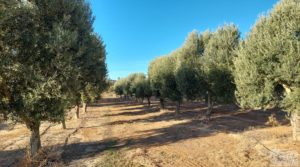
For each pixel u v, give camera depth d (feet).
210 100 114.11
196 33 133.39
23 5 52.44
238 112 130.31
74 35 56.29
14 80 52.65
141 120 136.46
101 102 340.18
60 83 55.06
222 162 53.42
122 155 63.05
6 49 51.75
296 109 61.57
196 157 58.44
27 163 54.29
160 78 148.25
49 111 54.39
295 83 60.34
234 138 74.90
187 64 119.55
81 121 142.10
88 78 82.23
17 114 54.29
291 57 58.29
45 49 54.29
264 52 63.57
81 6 65.26
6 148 76.84
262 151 58.29
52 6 57.52
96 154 65.72
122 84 356.18
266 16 68.44
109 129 109.50
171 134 89.61
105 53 90.74
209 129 92.38
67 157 63.67
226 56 97.91
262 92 66.13
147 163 54.49
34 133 60.75
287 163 49.01
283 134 74.18
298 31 60.64
